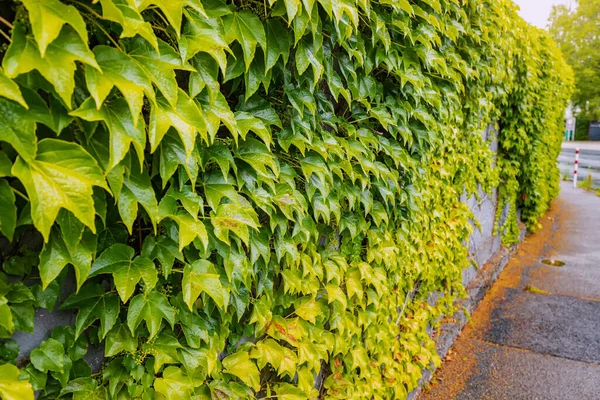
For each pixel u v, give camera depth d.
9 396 0.85
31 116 0.79
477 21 3.02
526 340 3.74
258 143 1.38
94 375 1.16
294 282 1.70
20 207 0.90
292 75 1.60
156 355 1.20
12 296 0.95
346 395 2.19
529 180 7.12
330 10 1.32
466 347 3.64
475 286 4.57
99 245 1.08
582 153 25.08
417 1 2.15
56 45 0.78
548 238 7.27
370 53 1.82
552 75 6.70
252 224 1.25
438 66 2.35
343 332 2.10
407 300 3.01
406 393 2.72
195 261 1.21
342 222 1.98
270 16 1.34
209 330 1.38
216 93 1.15
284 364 1.69
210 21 1.15
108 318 1.09
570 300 4.56
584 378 3.17
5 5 0.84
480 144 4.44
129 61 0.90
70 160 0.82
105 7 0.82
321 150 1.59
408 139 2.26
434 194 3.11
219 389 1.46
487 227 5.49
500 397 2.99
